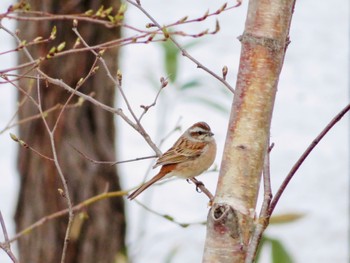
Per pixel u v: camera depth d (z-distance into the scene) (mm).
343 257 15273
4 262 14625
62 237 11680
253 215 5266
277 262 10695
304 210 16625
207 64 20281
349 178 17750
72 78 11430
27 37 11320
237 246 5191
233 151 5375
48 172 11656
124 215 12117
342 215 16688
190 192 17062
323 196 17156
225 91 13258
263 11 5457
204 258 5234
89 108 11719
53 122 11523
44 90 11484
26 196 11820
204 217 15922
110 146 11945
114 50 11703
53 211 11680
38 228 11719
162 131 14273
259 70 5426
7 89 19453
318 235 16047
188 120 18484
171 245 15258
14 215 12031
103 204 11867
